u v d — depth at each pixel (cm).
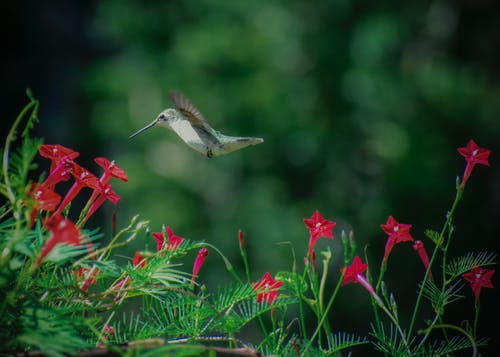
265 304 395
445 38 1964
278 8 2020
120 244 362
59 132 1731
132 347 303
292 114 1944
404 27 1925
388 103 1911
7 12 1628
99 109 1948
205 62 1967
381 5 1947
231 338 382
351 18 1955
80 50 1831
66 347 296
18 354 298
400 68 1948
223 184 2028
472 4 1938
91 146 1923
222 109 1956
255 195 1928
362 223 1842
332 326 1697
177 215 1977
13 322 305
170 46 2066
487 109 1925
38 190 321
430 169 1845
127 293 365
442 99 1928
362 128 1925
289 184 1962
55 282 352
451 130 1928
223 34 1973
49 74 1702
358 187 1905
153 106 2083
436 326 394
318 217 395
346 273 397
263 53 1995
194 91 1983
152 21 2039
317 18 1978
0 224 320
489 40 1944
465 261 407
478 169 1869
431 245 1770
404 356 399
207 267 1827
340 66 1914
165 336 376
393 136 1911
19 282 300
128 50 2070
